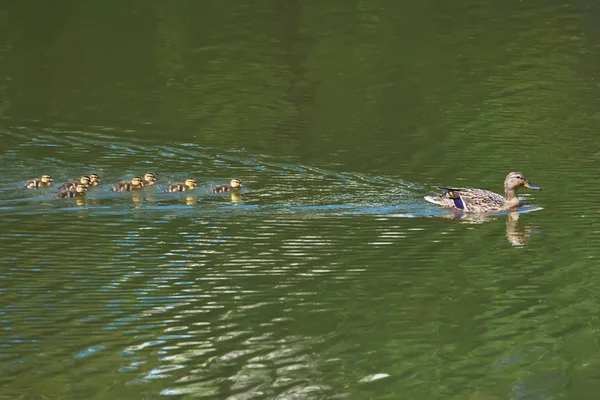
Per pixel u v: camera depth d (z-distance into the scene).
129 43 50.03
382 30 52.72
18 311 20.66
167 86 42.41
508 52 48.12
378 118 37.88
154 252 24.31
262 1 59.25
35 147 33.78
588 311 20.95
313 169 31.64
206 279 22.58
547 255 24.42
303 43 50.09
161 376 17.92
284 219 26.97
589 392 17.45
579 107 39.19
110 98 40.56
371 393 17.41
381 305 21.23
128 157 32.84
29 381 17.70
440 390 17.55
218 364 18.36
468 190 28.39
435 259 24.09
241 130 36.25
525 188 30.20
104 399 17.08
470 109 39.09
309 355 18.84
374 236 25.66
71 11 56.59
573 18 54.78
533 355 18.97
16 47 49.16
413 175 31.14
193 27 53.28
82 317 20.41
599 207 28.23
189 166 31.95
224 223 26.52
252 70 45.22
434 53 48.03
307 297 21.66
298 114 38.47
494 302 21.47
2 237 25.19
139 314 20.59
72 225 26.19
